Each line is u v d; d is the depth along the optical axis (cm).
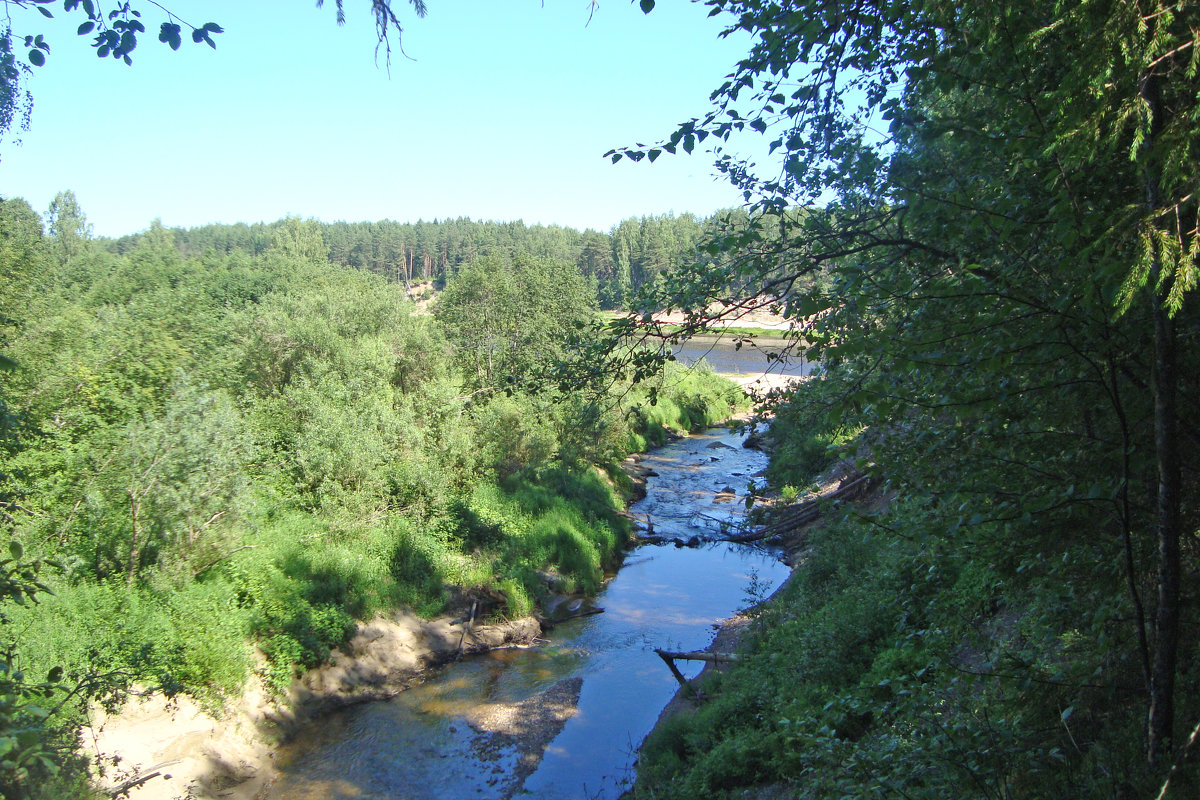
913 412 583
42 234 2433
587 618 2064
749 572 2372
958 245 495
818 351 504
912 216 480
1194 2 349
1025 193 482
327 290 3259
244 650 1524
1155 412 435
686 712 1465
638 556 2536
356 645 1733
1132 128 419
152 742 1300
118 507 1596
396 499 2172
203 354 2372
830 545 1773
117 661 1295
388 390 2602
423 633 1853
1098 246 397
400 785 1332
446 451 2431
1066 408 515
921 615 684
